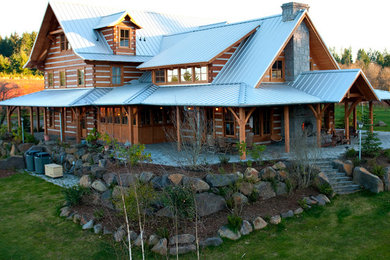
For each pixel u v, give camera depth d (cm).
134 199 1413
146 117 2573
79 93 2766
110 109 2705
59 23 2908
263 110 2344
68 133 3133
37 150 2553
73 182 2092
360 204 1630
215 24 3334
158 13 3509
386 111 5072
